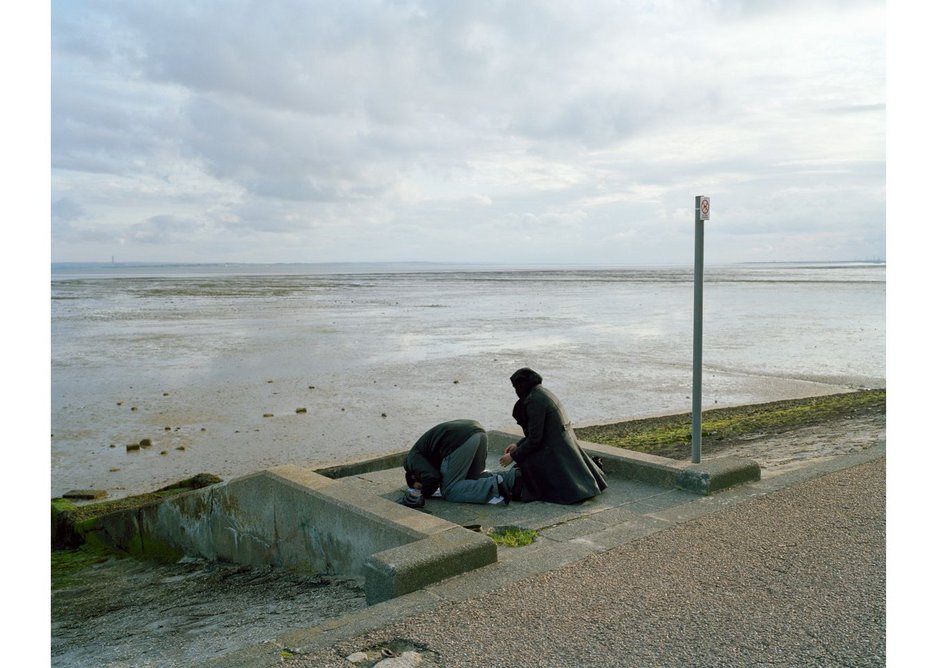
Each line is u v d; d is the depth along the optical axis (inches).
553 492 271.3
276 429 617.6
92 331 1432.1
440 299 2667.3
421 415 663.8
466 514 264.7
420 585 193.3
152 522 381.7
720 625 170.6
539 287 3784.5
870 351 1065.5
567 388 793.6
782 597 184.5
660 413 662.5
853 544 218.4
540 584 194.7
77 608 288.2
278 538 290.4
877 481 281.6
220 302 2469.2
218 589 278.2
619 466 302.7
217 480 469.4
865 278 4589.1
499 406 700.7
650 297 2689.5
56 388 808.9
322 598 230.2
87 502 452.4
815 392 755.4
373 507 244.8
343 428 618.5
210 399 745.0
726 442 496.4
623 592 188.9
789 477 290.4
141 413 683.4
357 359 1026.1
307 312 1977.1
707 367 932.6
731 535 229.1
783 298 2432.3
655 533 233.5
